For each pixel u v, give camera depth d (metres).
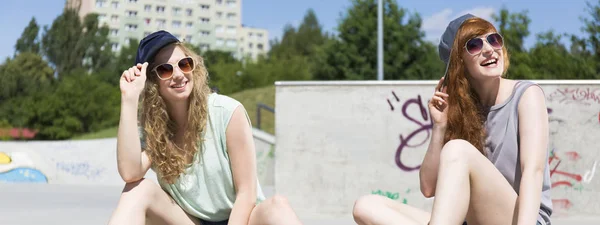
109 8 97.44
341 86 8.53
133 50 59.66
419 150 8.41
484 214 3.04
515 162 3.14
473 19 3.26
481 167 2.96
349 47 34.09
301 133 8.57
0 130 42.97
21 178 16.30
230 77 61.47
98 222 7.69
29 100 44.47
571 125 8.12
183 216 3.42
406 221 3.06
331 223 7.71
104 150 16.20
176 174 3.36
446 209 2.84
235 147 3.36
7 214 8.45
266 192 13.38
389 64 33.84
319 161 8.53
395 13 34.06
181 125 3.44
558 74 21.86
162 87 3.33
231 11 110.75
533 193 2.94
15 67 55.41
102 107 44.47
